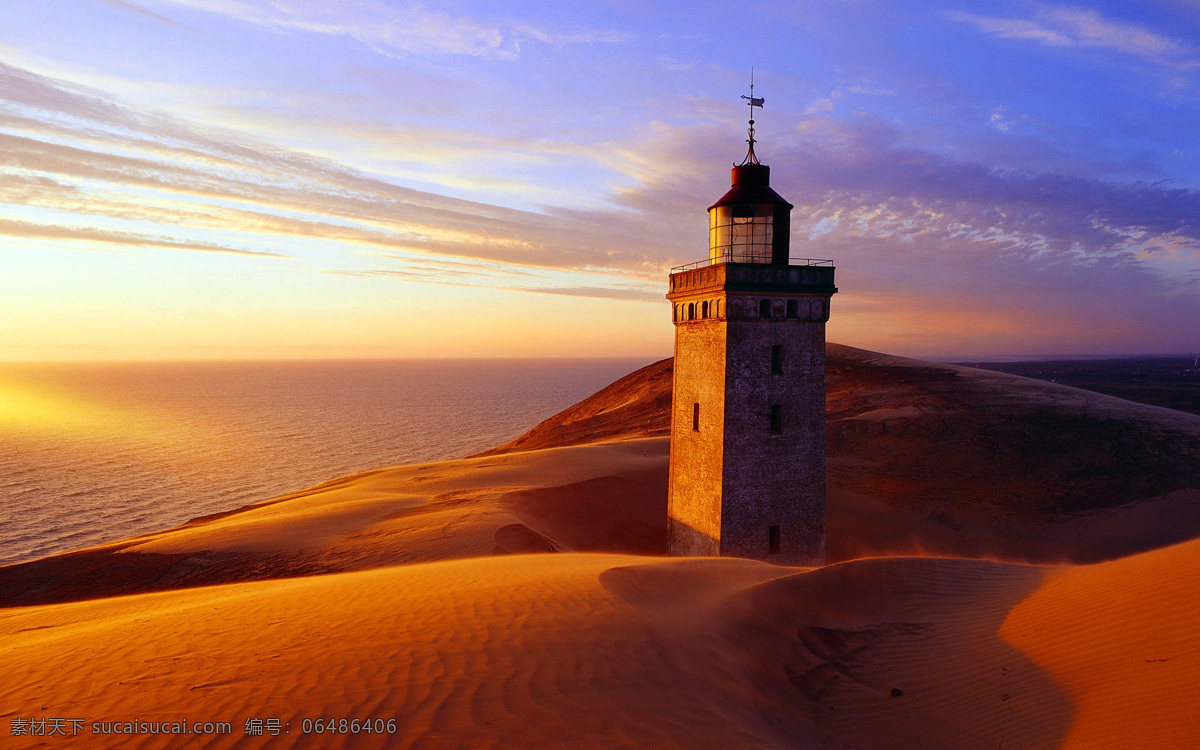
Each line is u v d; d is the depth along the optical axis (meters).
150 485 94.81
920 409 50.72
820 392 24.55
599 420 71.56
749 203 23.94
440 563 18.12
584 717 7.55
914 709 9.98
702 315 24.58
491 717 7.35
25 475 102.44
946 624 13.00
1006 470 39.06
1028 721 9.20
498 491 32.28
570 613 10.91
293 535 25.69
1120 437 42.38
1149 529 31.36
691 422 25.56
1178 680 8.71
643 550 29.23
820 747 8.64
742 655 10.88
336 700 7.61
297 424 170.88
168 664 9.02
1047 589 13.67
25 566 24.41
